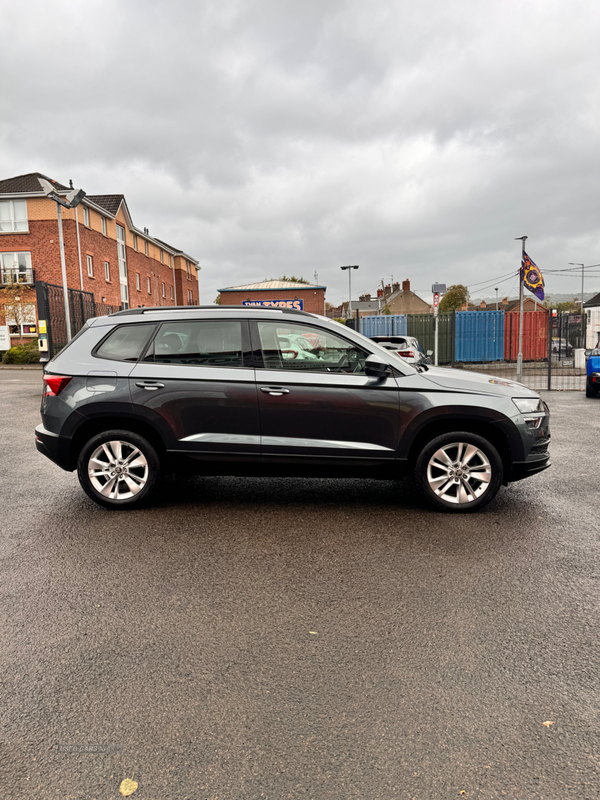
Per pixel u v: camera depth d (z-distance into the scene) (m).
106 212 34.16
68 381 4.73
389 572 3.54
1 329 28.05
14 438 8.23
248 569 3.60
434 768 1.91
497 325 24.06
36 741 2.05
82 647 2.69
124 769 1.91
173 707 2.24
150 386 4.64
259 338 4.72
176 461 4.73
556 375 17.72
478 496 4.69
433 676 2.44
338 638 2.76
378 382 4.58
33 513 4.78
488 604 3.11
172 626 2.89
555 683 2.39
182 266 54.75
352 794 1.80
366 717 2.17
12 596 3.23
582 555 3.82
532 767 1.92
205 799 1.78
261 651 2.65
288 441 4.62
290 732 2.09
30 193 29.36
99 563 3.70
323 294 44.53
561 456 7.02
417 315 24.12
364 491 5.44
